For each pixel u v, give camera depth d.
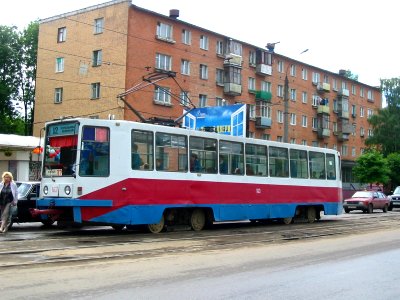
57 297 6.64
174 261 10.09
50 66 42.75
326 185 22.83
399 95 64.25
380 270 9.34
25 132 53.25
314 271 9.14
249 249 12.31
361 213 32.44
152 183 15.21
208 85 43.91
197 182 16.62
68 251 10.94
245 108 28.97
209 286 7.61
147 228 15.59
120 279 8.02
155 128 15.52
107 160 14.37
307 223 21.70
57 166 14.45
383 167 52.38
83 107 39.94
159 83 39.19
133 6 37.69
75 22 41.06
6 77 51.50
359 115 68.06
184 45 41.62
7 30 50.94
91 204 13.98
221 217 17.38
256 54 49.91
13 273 8.36
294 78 55.38
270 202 19.55
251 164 18.89
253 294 7.11
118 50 37.72
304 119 56.94
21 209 16.11
